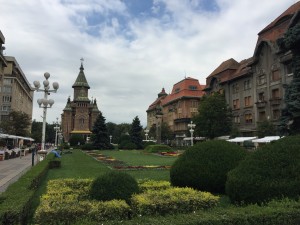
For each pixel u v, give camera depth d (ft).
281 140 25.72
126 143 206.28
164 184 31.35
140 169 70.13
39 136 287.07
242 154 33.50
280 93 134.92
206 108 165.58
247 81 166.50
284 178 22.82
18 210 19.62
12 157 115.24
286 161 23.54
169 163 86.89
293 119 45.96
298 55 46.88
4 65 192.95
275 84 139.13
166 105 337.52
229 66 189.06
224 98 172.45
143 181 34.68
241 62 192.65
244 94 168.66
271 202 20.22
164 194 25.31
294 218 17.97
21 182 32.99
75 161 96.53
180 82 308.19
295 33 44.47
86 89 397.80
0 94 188.24
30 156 131.13
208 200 24.13
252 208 18.78
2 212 19.03
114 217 21.35
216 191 33.47
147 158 110.73
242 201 24.02
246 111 165.48
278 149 24.59
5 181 51.01
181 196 24.52
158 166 74.49
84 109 361.30
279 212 17.90
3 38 179.11
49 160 71.05
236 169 26.05
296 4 135.13
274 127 130.11
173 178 35.86
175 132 299.79
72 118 393.29
